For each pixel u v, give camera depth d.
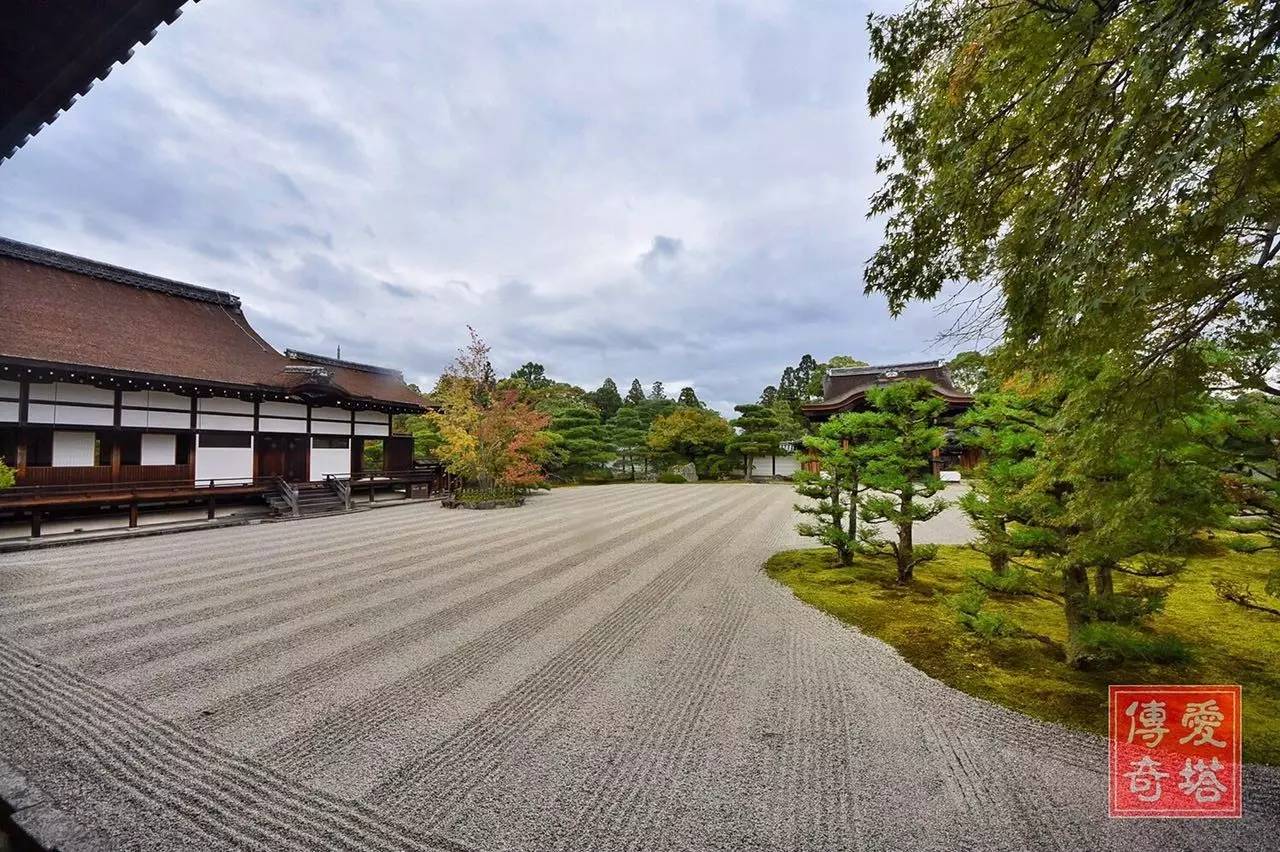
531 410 21.33
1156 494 2.95
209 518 13.30
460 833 2.55
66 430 12.30
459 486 19.95
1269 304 2.12
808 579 7.48
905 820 2.62
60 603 6.34
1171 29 1.94
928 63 3.61
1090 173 2.56
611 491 23.69
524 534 11.61
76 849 2.36
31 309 12.76
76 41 1.98
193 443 14.63
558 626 5.55
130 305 15.55
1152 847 2.41
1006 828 2.56
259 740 3.37
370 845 2.47
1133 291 2.13
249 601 6.43
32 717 3.66
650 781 2.95
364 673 4.38
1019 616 5.68
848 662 4.61
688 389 51.19
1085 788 2.86
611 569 8.20
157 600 6.47
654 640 5.15
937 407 6.86
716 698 3.95
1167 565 4.04
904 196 3.78
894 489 6.90
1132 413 2.60
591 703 3.87
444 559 8.91
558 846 2.46
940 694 3.98
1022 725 3.51
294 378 17.06
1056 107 2.66
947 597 5.12
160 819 2.64
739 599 6.56
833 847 2.45
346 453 19.05
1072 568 4.18
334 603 6.36
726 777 2.98
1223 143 1.87
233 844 2.47
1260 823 2.55
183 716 3.67
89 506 12.71
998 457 4.85
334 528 12.57
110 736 3.42
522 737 3.40
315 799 2.80
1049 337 2.64
